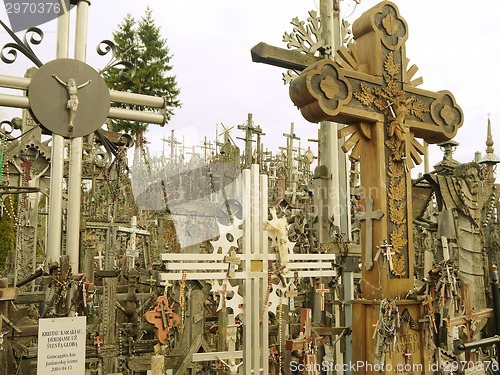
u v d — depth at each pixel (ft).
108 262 36.88
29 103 13.24
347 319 20.33
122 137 16.51
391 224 15.70
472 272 25.50
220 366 16.16
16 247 32.68
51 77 13.55
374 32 16.01
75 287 12.99
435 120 17.37
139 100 15.20
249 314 15.10
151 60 56.54
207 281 15.06
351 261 20.24
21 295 21.98
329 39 23.72
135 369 15.29
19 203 32.55
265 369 15.21
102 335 16.24
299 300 21.27
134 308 18.37
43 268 13.53
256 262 15.48
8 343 13.20
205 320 19.25
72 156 13.91
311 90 14.12
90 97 14.11
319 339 15.62
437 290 15.83
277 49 16.40
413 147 16.92
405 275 15.81
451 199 25.71
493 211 29.30
